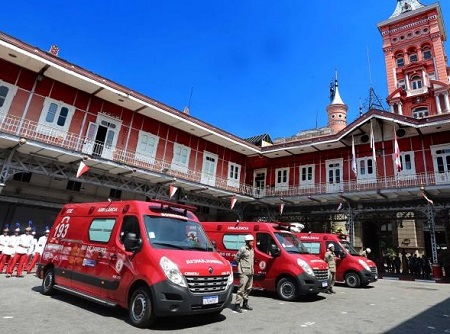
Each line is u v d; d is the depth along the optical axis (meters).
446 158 19.77
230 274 6.70
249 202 25.08
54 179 19.45
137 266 6.15
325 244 14.76
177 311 5.61
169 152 22.42
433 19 34.97
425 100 32.25
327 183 24.45
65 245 8.42
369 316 7.67
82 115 18.39
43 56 15.36
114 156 19.23
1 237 12.59
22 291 8.96
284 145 25.86
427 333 6.24
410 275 21.75
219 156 26.38
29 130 15.73
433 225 18.31
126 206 7.35
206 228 12.46
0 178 14.00
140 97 19.23
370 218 22.84
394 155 21.56
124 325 5.92
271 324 6.48
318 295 10.87
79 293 7.39
